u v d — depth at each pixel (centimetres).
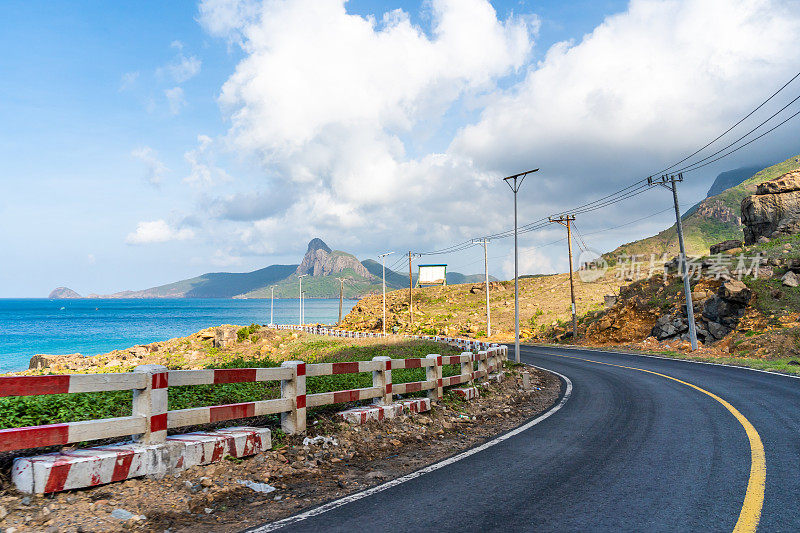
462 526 436
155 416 566
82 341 8344
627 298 4569
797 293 2953
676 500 496
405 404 961
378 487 564
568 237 4647
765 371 1797
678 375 1786
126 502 488
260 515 478
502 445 775
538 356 3148
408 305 8812
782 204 4444
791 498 491
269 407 699
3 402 746
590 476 591
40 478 467
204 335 6112
